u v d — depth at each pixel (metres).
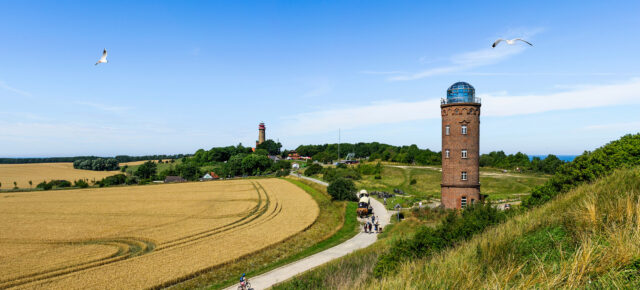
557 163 117.88
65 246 43.69
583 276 7.12
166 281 31.25
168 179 143.50
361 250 36.47
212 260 36.88
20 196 96.38
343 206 72.88
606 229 9.17
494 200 69.38
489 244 11.28
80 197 92.44
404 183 103.62
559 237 10.98
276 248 42.31
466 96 50.03
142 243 45.19
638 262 6.95
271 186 110.38
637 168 17.81
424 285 8.75
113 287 29.86
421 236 19.45
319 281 20.94
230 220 59.34
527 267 9.32
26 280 31.64
